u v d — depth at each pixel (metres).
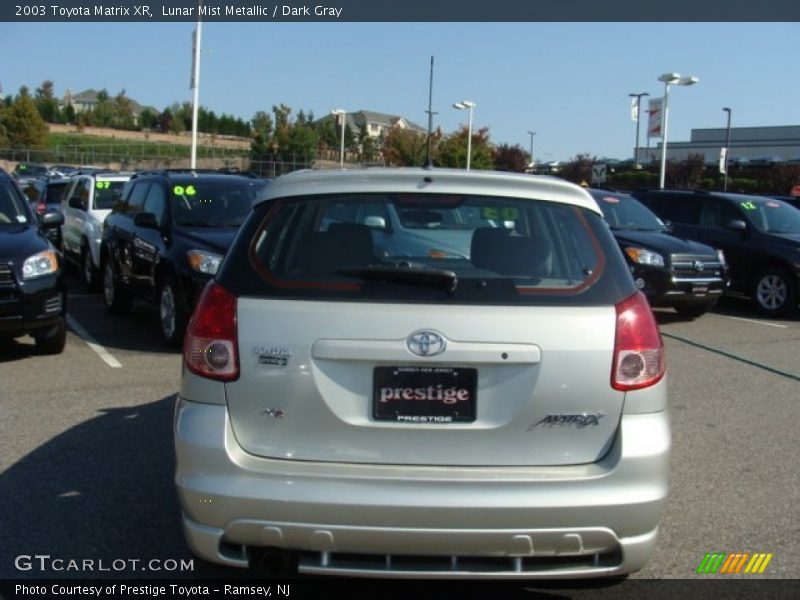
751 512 4.84
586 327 3.22
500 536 3.09
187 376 3.33
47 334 8.46
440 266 3.41
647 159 60.88
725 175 46.09
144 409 6.69
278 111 54.53
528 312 3.21
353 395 3.20
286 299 3.26
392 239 3.51
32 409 6.66
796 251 12.88
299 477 3.13
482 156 43.84
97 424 6.27
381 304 3.20
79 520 4.55
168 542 4.31
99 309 11.88
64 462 5.44
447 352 3.14
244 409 3.23
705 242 14.03
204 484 3.17
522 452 3.21
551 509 3.09
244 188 10.38
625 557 3.19
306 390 3.19
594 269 3.40
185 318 8.71
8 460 5.47
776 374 8.55
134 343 9.38
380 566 3.18
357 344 3.16
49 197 20.25
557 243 3.48
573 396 3.20
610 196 13.34
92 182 14.01
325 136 62.19
